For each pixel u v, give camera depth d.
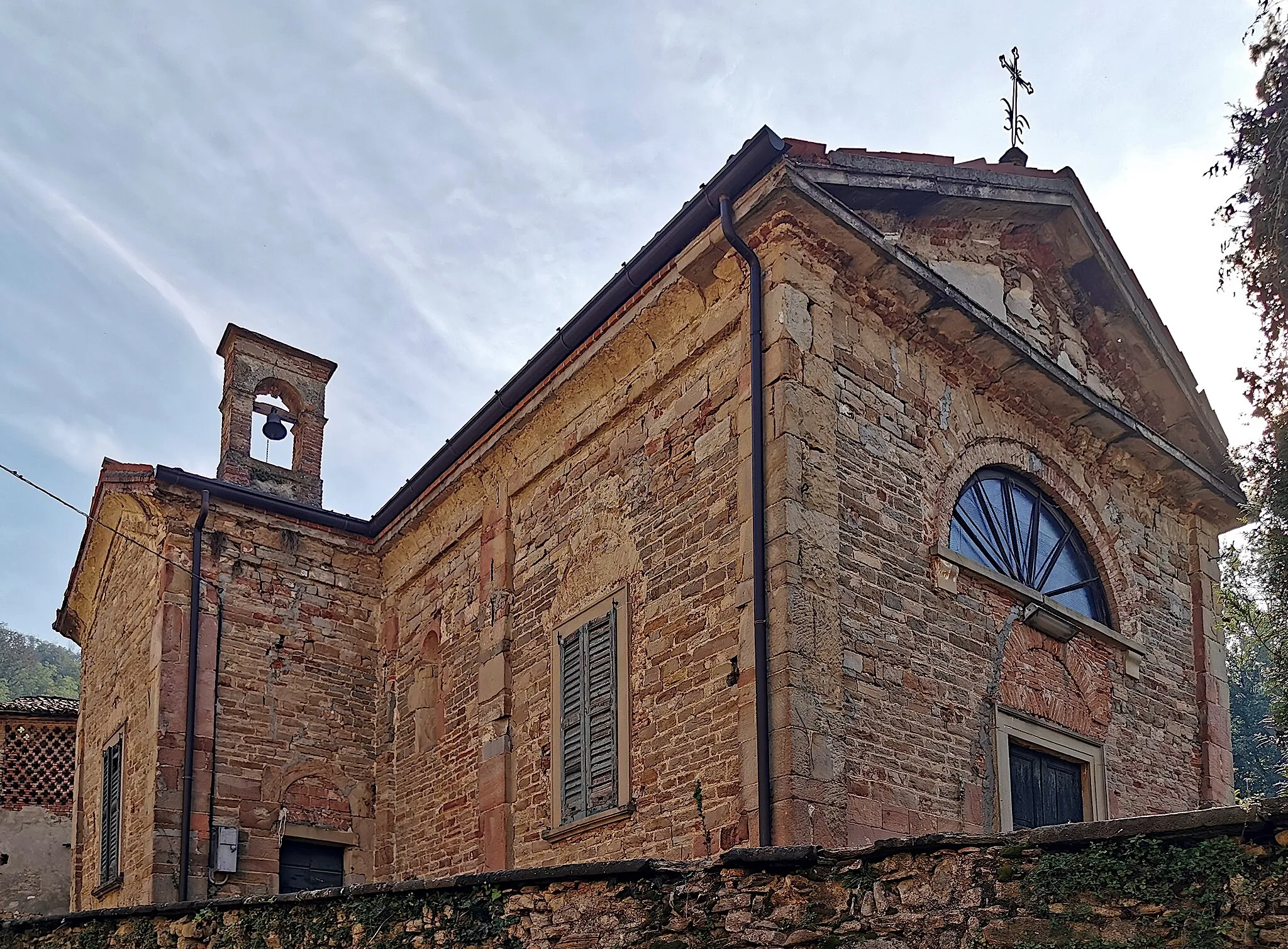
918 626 9.11
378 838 12.99
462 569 12.52
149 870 11.71
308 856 12.73
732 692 8.59
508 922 6.44
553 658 10.70
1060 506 11.21
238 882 12.08
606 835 9.51
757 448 8.78
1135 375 12.37
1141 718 11.09
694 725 8.88
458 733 11.96
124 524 13.84
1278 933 4.19
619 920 5.95
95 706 14.94
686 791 8.80
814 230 9.14
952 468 9.93
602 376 10.66
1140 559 11.86
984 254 11.02
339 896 7.47
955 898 4.95
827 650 8.35
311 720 13.16
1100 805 10.19
